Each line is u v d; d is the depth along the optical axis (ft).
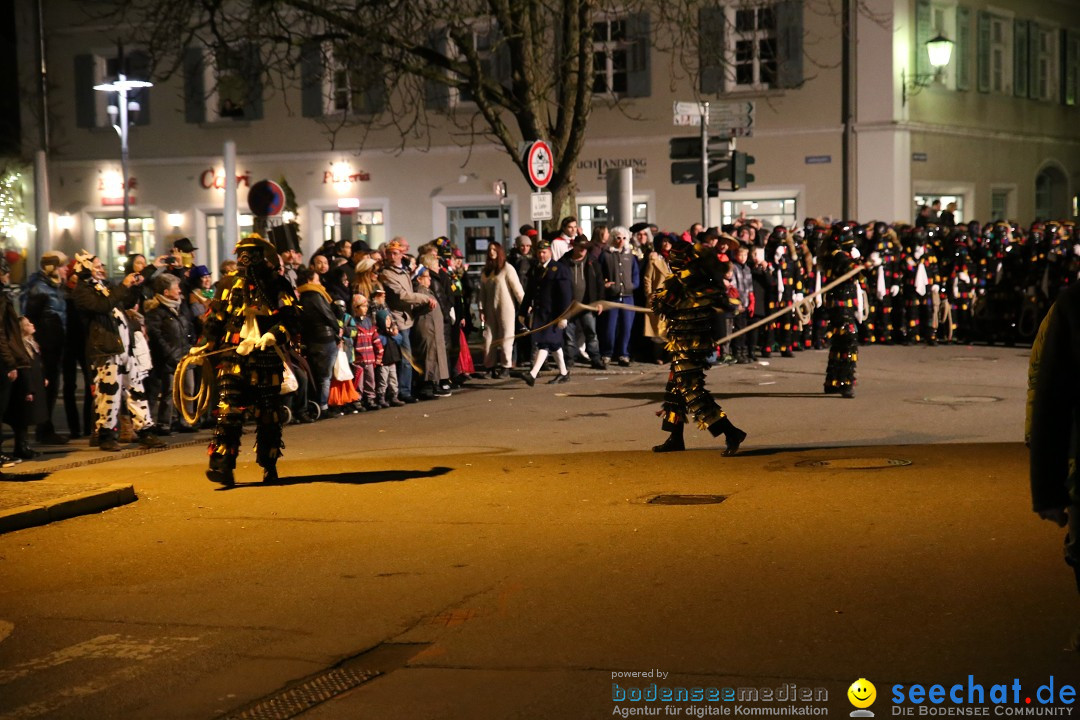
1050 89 139.23
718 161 78.84
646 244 79.20
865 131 117.39
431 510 35.53
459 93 128.06
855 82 117.19
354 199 132.05
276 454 41.37
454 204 128.98
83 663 22.85
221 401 40.83
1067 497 17.65
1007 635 22.03
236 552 31.37
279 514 35.91
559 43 111.34
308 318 58.39
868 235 88.33
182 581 28.58
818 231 84.64
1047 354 17.75
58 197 141.49
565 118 88.38
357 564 29.48
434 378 64.80
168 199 137.80
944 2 122.93
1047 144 137.80
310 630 24.34
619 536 31.04
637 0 103.24
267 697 20.77
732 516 32.73
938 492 34.78
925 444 44.75
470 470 42.68
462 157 128.36
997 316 88.58
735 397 60.54
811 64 118.32
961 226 92.68
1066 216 141.69
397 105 129.49
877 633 22.45
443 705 19.98
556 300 69.51
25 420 48.75
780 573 26.81
